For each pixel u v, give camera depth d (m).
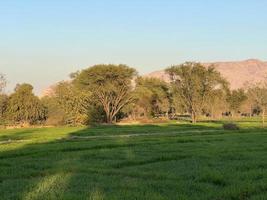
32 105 127.88
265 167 25.59
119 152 36.69
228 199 16.56
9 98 129.12
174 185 19.47
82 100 128.38
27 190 18.25
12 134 78.81
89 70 142.75
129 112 161.25
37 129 100.12
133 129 91.38
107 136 68.06
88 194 17.12
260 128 87.88
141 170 25.17
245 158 30.91
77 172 24.34
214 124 117.88
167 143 47.56
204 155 32.78
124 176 22.83
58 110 127.75
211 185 19.58
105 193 17.36
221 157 31.73
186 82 150.25
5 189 18.75
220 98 185.25
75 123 126.06
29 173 23.88
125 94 148.25
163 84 170.88
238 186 18.59
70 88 130.75
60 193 17.28
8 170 25.44
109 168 26.36
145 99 160.88
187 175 22.56
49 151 38.78
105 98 144.75
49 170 24.86
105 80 142.75
